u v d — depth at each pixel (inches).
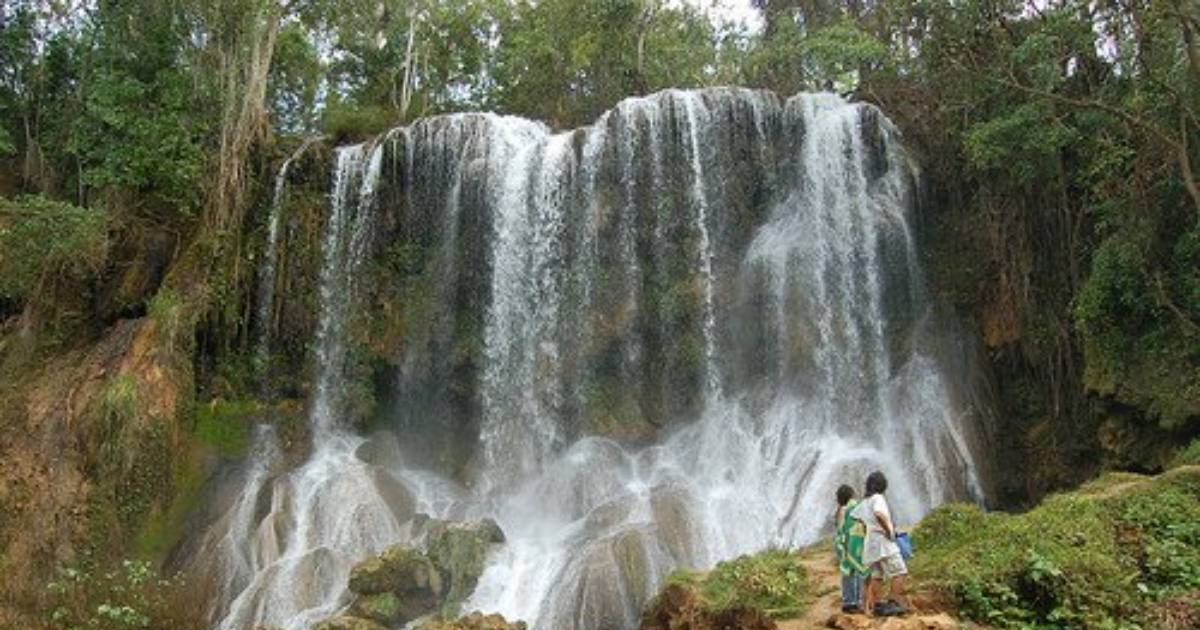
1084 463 821.9
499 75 1444.4
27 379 847.1
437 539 665.6
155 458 791.7
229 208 928.9
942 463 826.8
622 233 964.0
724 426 890.1
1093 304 789.2
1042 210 891.4
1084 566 424.5
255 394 906.1
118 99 960.9
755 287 949.2
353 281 969.5
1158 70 777.6
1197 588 428.1
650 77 1314.0
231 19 979.3
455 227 995.9
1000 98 906.7
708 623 471.5
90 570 725.3
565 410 915.4
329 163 1011.3
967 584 418.6
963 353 916.6
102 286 915.4
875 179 990.4
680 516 735.7
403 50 1391.5
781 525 762.8
